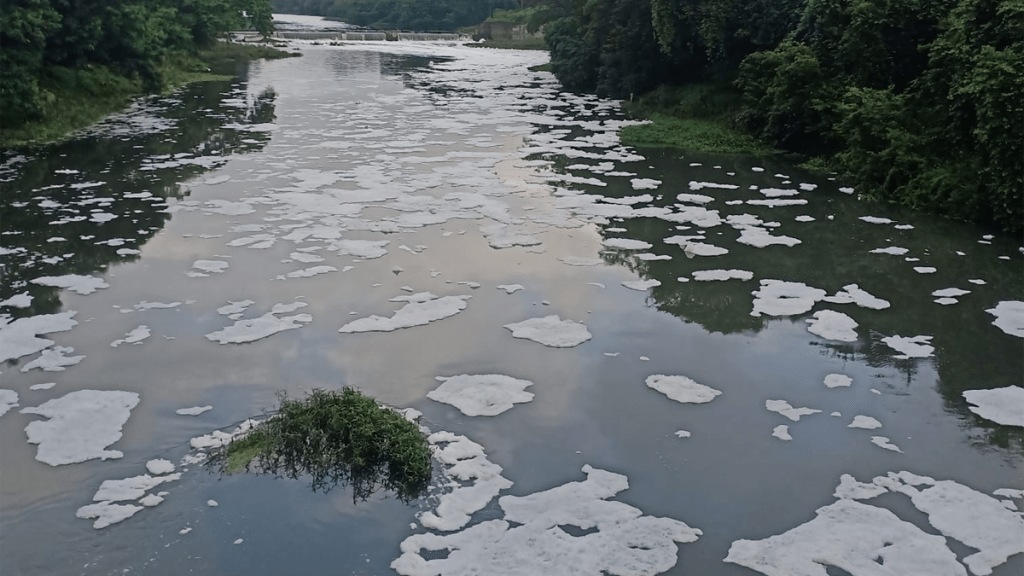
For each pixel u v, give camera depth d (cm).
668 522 581
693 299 955
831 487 623
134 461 632
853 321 897
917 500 609
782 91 1709
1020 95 1137
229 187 1373
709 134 1833
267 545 550
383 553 546
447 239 1136
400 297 938
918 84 1425
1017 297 961
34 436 660
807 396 750
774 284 995
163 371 762
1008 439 687
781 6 1933
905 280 1012
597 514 588
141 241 1102
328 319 877
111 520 569
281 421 652
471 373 775
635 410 722
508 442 672
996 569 540
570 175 1505
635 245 1128
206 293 937
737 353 828
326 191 1356
